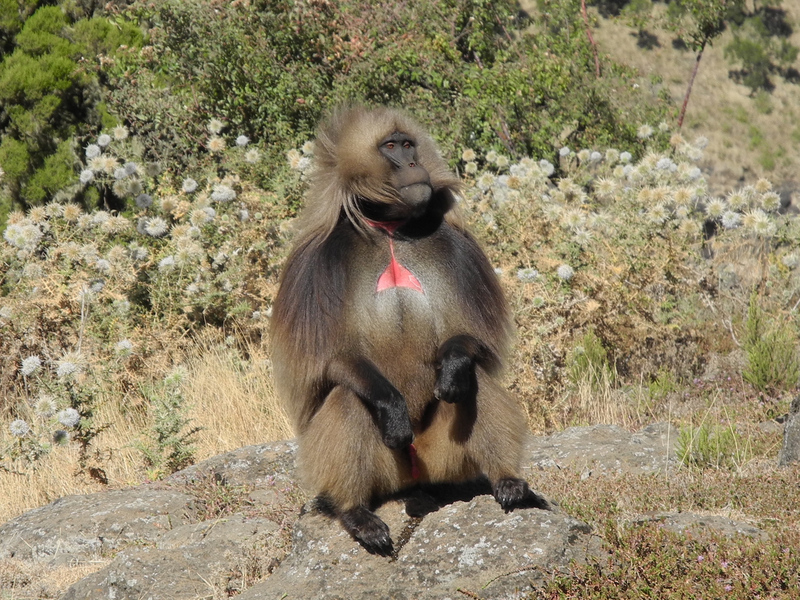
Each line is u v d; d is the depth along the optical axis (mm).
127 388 20188
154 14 32000
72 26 33094
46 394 18609
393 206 10516
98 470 16188
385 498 11039
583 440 16531
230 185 23859
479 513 10188
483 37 36250
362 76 31453
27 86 31078
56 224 23281
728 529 11164
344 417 9977
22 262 23266
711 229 27391
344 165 10492
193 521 13758
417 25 34938
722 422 17953
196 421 18625
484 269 10648
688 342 22375
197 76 31875
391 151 10414
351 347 10117
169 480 15188
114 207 33125
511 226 21922
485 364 10391
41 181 31531
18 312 21656
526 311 19453
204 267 23078
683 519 11445
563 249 21406
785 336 20500
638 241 21938
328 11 32312
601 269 21391
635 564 9750
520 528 9898
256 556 11586
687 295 23344
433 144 11062
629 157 25359
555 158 34375
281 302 10367
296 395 10398
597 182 23781
